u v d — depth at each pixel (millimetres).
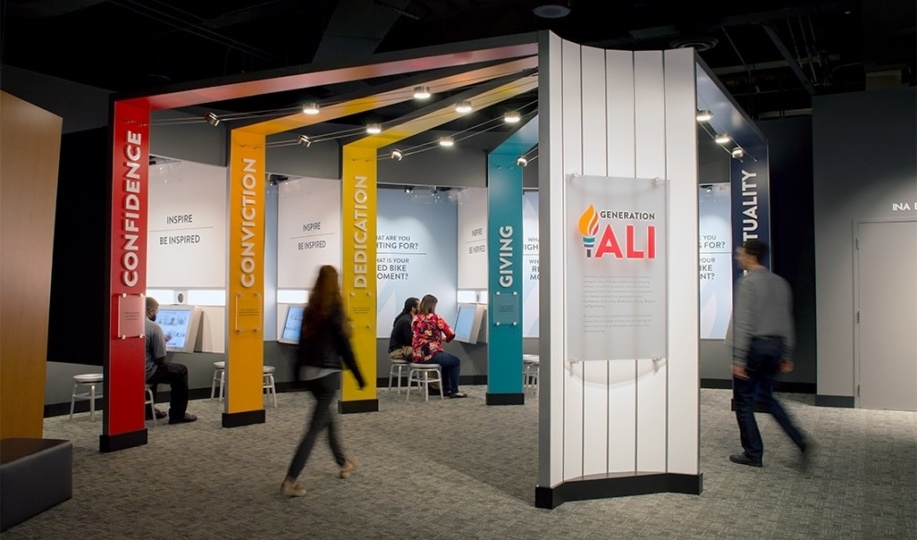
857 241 8242
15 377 5234
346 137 8750
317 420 4730
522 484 4934
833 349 8281
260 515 4254
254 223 7438
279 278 10016
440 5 7840
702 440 6336
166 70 8953
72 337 6488
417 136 9695
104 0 6895
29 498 4172
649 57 4812
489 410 8102
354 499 4582
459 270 10617
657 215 4770
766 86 11414
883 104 8188
